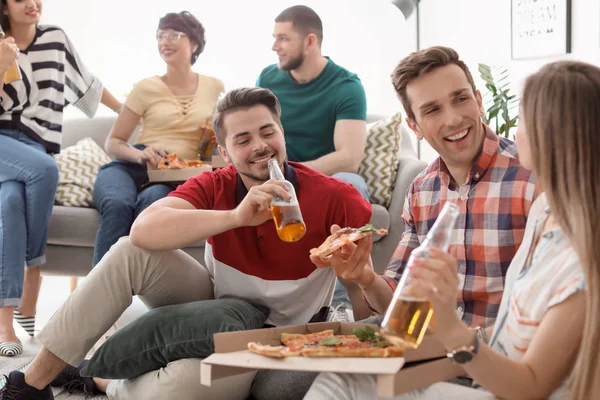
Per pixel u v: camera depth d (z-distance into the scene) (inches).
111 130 147.3
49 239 133.7
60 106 141.7
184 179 133.6
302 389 72.5
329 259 68.1
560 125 47.7
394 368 49.1
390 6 191.8
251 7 194.9
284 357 54.2
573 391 46.1
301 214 77.0
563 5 131.7
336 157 134.2
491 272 69.8
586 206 46.4
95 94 151.0
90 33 196.1
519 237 69.0
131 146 143.8
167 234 74.3
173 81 148.5
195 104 147.4
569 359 47.4
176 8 195.3
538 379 47.3
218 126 80.1
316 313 82.3
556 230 50.1
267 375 75.9
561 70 48.9
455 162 71.6
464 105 69.7
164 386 72.7
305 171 82.8
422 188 75.8
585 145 47.0
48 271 136.0
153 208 77.4
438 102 69.7
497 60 154.8
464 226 71.2
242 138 77.7
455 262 47.3
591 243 45.9
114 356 74.7
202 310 74.1
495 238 69.6
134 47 196.5
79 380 94.0
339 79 139.8
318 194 80.5
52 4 195.5
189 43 147.3
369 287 70.6
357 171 138.5
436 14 181.5
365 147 141.0
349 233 68.2
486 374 47.1
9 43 128.2
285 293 80.2
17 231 123.9
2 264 121.8
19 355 115.1
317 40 139.9
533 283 50.0
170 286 78.4
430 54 70.4
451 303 46.7
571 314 47.1
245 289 80.8
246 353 56.9
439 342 55.1
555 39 134.6
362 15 193.2
